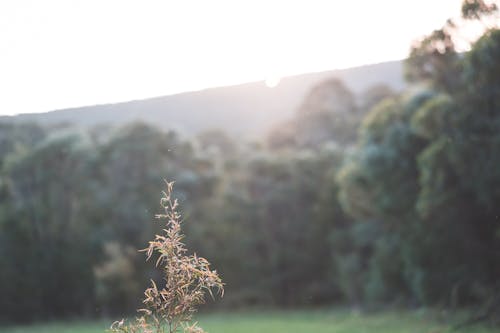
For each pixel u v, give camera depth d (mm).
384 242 31688
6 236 43469
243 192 48031
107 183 45969
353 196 29859
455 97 18797
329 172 45656
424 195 20875
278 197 47000
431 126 19359
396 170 25922
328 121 56656
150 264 42094
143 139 46406
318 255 46719
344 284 40438
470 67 17422
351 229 42812
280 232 47406
